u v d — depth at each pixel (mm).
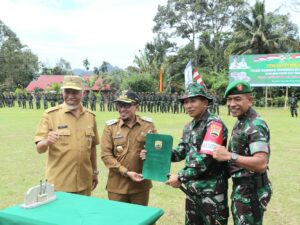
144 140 3525
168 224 4590
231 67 26891
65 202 2502
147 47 48406
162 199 5539
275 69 25578
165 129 13859
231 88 2707
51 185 2547
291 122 17078
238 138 2701
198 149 2887
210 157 2770
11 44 57500
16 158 8414
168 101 24953
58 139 3385
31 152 9141
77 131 3469
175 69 42094
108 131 3572
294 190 5953
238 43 35031
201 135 2887
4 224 2270
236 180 2750
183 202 5410
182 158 3166
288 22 36094
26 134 12422
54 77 56500
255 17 33719
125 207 2424
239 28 35375
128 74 41500
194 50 43000
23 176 6812
